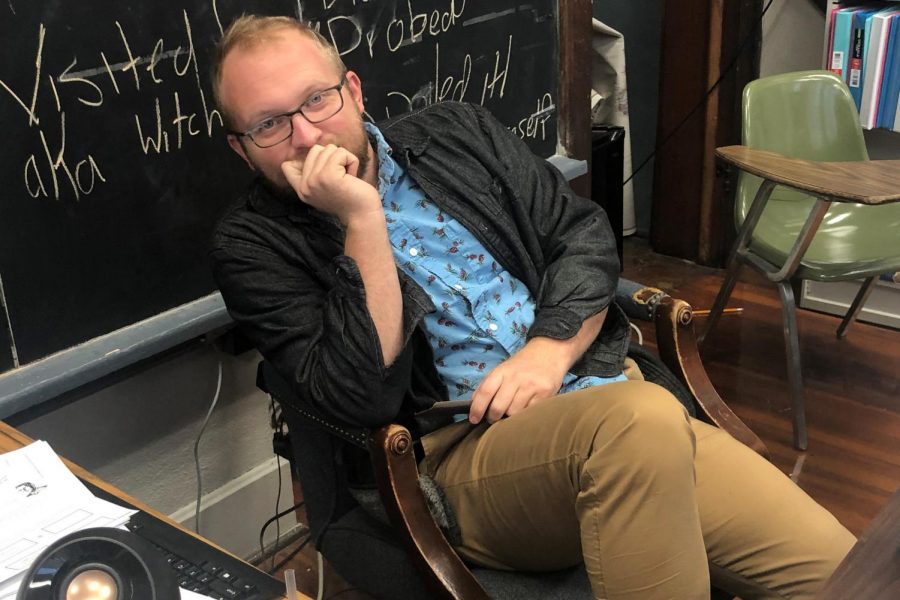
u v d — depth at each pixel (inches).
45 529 34.7
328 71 50.0
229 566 33.1
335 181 47.0
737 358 105.0
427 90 75.1
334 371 46.9
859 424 91.7
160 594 27.9
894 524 35.9
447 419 54.5
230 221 51.9
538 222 58.7
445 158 56.9
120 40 54.7
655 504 41.8
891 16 97.1
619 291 59.5
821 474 84.8
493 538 49.1
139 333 58.9
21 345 53.9
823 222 94.9
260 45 48.7
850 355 104.3
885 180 75.2
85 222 55.5
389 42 70.9
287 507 78.8
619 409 43.1
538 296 57.4
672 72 122.4
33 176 52.4
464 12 76.4
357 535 51.4
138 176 57.6
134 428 65.1
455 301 54.6
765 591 48.9
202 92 59.7
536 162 60.9
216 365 69.1
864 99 101.7
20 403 52.6
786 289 85.7
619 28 130.5
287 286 50.1
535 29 83.7
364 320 46.6
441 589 45.7
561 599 46.9
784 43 120.6
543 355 52.2
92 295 56.8
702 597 42.8
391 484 45.9
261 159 50.2
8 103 50.5
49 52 51.6
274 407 66.0
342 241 51.6
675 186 127.9
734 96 119.5
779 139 94.3
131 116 56.3
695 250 129.3
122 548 28.6
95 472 63.6
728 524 49.4
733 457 51.5
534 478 46.1
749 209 91.7
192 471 70.2
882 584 32.8
